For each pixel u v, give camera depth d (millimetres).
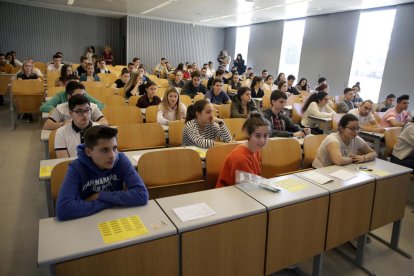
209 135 2748
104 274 1126
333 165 2238
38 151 4059
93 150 1412
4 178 3201
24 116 5707
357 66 7859
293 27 9828
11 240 2182
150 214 1355
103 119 2955
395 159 3238
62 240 1133
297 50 9766
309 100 4566
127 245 1149
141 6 9781
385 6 7027
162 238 1218
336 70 8359
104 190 1511
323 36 8672
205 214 1368
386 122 4516
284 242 1581
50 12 11602
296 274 2012
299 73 9547
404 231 2627
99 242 1130
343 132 2385
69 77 4816
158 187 1944
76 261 1064
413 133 3082
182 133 2783
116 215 1332
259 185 1717
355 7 7383
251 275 1505
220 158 2209
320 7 7621
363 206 1934
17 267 1914
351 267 2123
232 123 3234
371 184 1940
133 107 3555
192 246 1293
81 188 1438
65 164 1733
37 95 4977
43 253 1054
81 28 12258
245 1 7469
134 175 1529
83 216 1302
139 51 12414
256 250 1485
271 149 2439
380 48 7258
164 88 5676
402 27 6688
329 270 2080
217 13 9852
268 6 7926
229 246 1392
